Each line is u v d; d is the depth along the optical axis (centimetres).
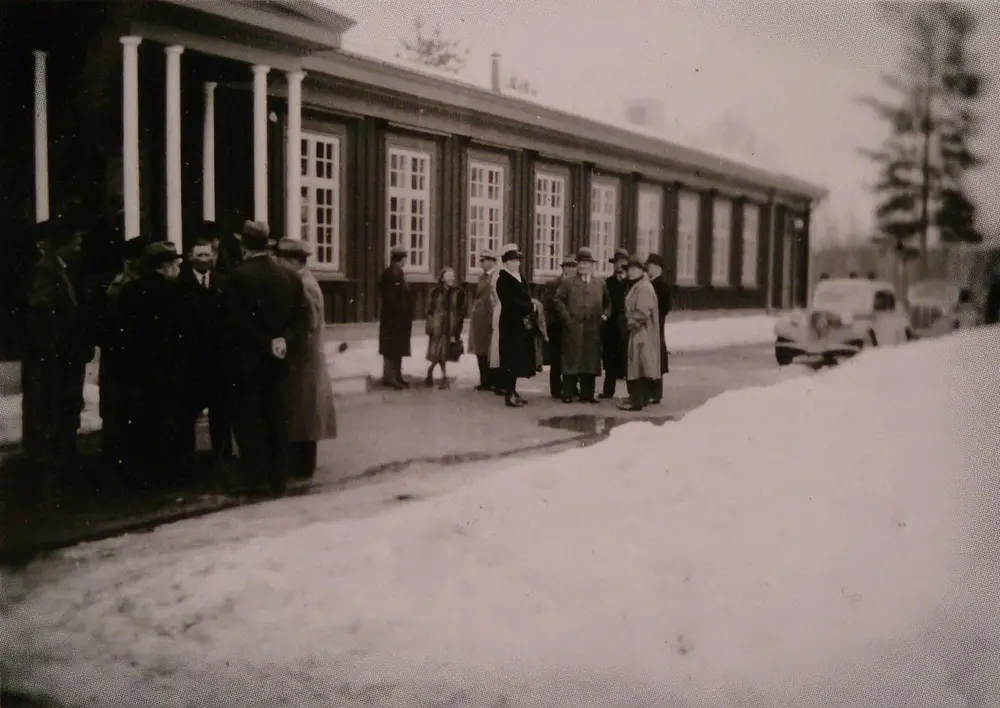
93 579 525
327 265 1792
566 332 1273
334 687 397
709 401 888
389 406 1200
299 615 466
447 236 2069
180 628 457
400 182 1961
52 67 1362
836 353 1803
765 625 429
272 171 1664
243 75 1499
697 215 3144
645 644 418
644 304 1205
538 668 403
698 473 646
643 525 553
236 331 704
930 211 3494
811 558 500
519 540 539
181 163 1507
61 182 1381
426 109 1975
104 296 855
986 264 3412
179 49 1271
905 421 780
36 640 446
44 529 623
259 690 396
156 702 388
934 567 488
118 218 1423
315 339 752
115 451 754
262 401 723
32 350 833
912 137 3503
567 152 2441
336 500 713
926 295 2242
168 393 741
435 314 1385
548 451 925
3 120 1322
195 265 789
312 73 1688
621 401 1258
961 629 432
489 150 2192
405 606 470
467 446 944
